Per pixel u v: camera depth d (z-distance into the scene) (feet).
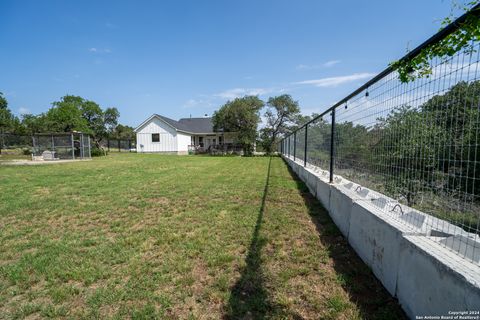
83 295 6.50
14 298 6.46
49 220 12.71
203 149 87.15
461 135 4.89
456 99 4.99
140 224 11.91
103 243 9.75
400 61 6.68
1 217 13.20
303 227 10.96
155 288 6.68
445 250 4.77
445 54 5.29
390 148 7.59
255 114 73.72
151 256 8.53
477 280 3.65
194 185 21.79
